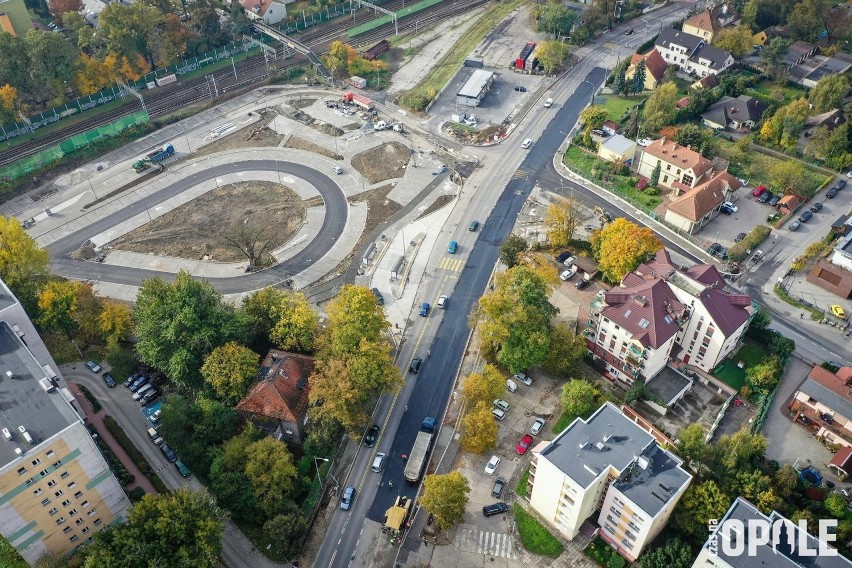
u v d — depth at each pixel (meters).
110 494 139.75
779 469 151.38
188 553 127.69
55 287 179.62
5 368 139.25
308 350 173.88
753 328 181.62
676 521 139.00
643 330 163.50
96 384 176.00
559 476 134.12
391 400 171.75
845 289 195.38
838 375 163.75
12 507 124.81
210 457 152.50
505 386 171.62
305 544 144.00
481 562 140.75
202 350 165.12
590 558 141.38
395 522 143.75
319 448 155.50
